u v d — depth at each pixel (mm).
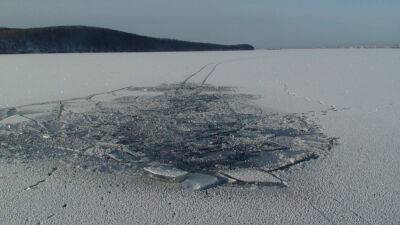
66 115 6512
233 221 3293
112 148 4996
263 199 3658
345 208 3461
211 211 3455
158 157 4707
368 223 3227
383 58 16422
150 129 5758
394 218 3291
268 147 5008
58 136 5453
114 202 3619
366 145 4996
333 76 10875
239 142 5199
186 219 3328
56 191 3836
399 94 8133
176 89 8922
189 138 5371
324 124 5953
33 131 5676
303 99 7734
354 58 16578
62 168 4387
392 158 4543
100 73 11727
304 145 5047
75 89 8883
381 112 6633
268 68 12906
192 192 3818
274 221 3281
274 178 4066
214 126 5898
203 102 7504
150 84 9625
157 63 14789
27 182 4027
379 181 3961
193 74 11422
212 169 4348
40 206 3545
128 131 5664
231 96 8070
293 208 3480
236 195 3750
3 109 6914
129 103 7414
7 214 3412
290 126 5875
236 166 4426
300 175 4152
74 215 3393
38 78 10656
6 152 4863
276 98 7844
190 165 4469
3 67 13633
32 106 7152
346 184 3912
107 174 4230
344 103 7336
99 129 5754
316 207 3490
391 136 5320
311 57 17438
